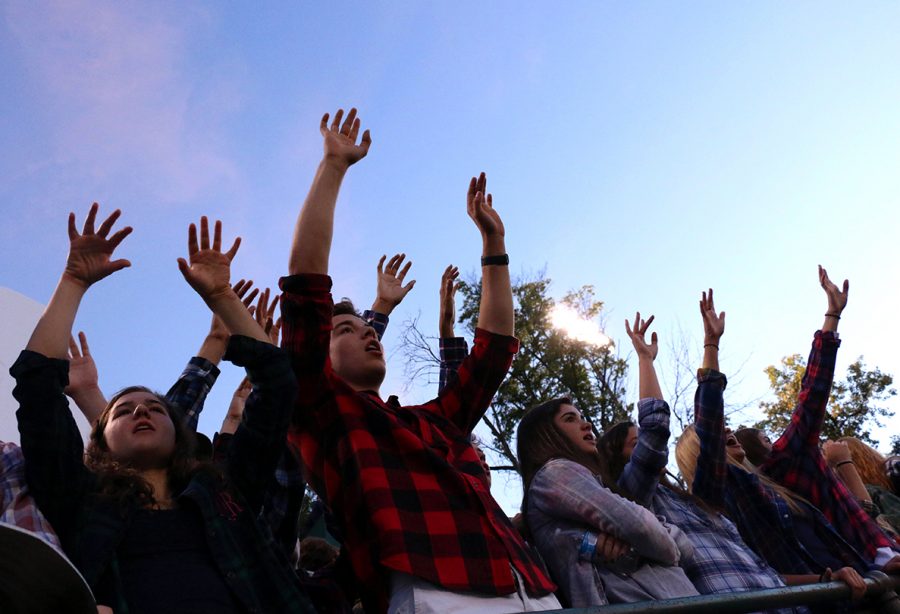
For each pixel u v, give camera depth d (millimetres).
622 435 4047
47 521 2088
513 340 3174
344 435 2561
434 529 2391
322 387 2625
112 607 1989
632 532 2879
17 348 4934
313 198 2814
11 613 1657
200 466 2426
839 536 3924
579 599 2877
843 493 4191
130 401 2596
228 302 2498
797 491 4207
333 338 2992
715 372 4031
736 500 4023
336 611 2646
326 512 2812
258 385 2430
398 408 2816
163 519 2223
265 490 2432
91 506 2174
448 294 3744
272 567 2234
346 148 2957
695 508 3648
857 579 3213
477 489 2551
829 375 4336
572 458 3379
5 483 2143
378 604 2418
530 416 3551
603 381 12836
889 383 13953
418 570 2271
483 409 3096
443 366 3605
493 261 3297
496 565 2381
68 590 1666
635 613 2221
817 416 4270
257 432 2404
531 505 3166
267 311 3361
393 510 2385
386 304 3850
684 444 4184
